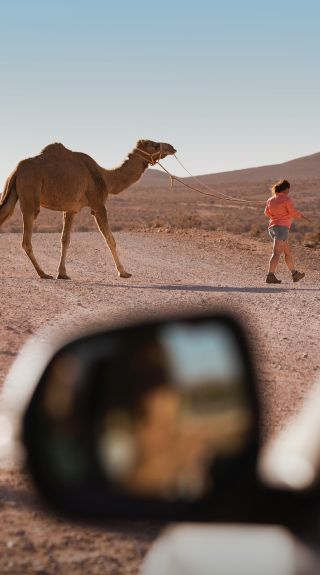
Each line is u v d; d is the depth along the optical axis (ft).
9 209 65.77
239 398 7.23
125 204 520.01
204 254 94.02
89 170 67.36
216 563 6.34
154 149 69.46
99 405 7.18
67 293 53.26
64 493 7.22
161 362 7.13
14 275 70.38
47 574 14.07
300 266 86.07
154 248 99.40
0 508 17.07
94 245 101.81
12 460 20.03
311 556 5.96
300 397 26.53
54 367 7.40
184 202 537.24
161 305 47.44
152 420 7.00
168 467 6.88
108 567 14.39
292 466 6.25
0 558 14.70
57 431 7.32
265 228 199.31
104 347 7.23
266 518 6.29
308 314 47.11
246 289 59.67
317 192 579.89
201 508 6.75
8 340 34.88
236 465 6.89
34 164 65.00
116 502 6.95
